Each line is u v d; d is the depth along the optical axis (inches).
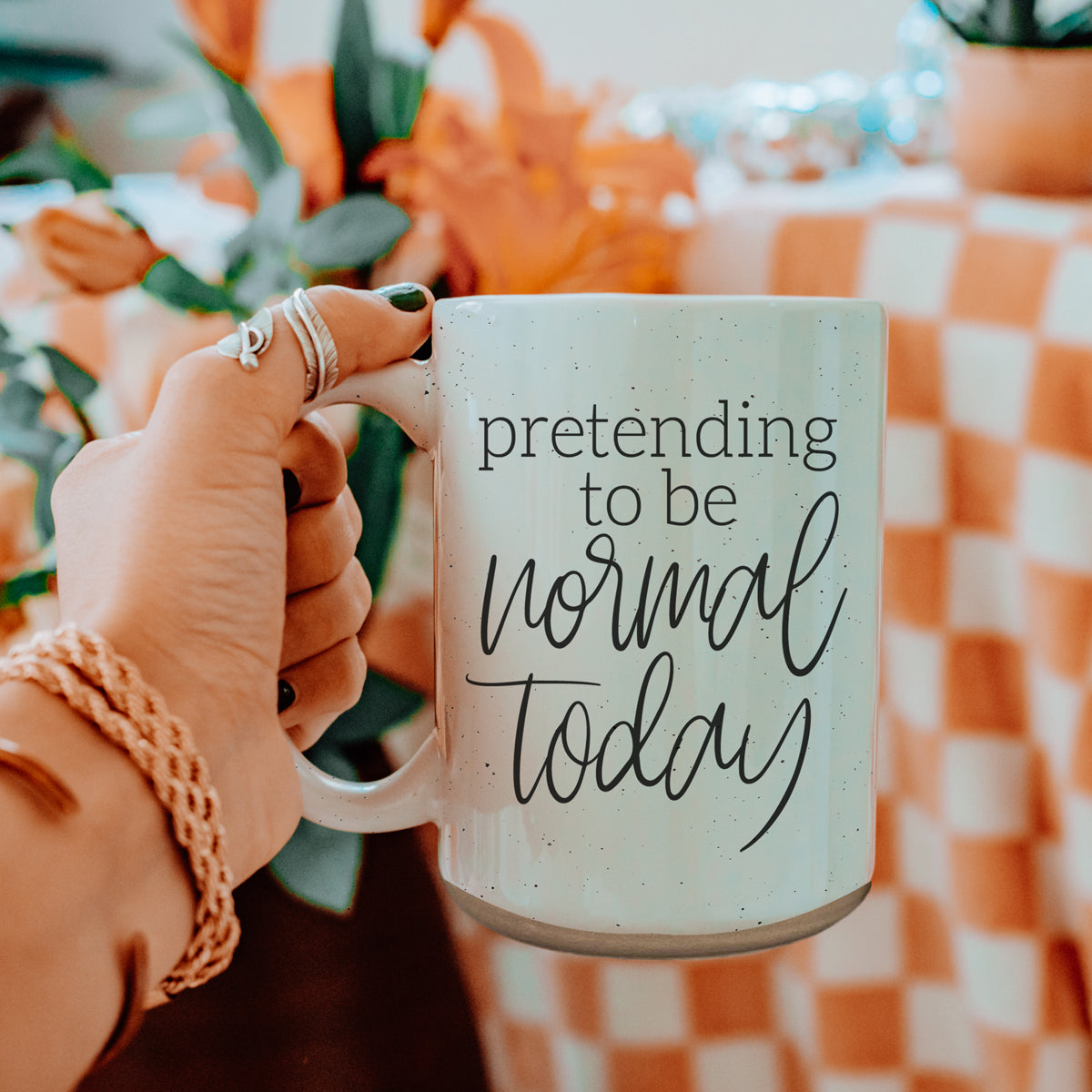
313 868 22.5
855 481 12.7
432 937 27.0
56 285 22.1
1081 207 25.3
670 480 11.9
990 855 26.0
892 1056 27.8
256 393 12.7
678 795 12.3
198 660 12.1
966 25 27.7
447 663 13.3
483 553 12.6
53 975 9.8
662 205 27.1
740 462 12.0
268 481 12.9
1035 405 24.2
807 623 12.5
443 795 13.8
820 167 32.1
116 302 26.0
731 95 33.9
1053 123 26.2
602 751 12.3
